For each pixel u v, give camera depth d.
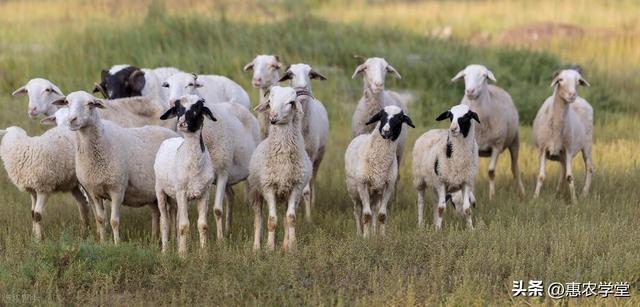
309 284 11.44
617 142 21.77
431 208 15.92
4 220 14.79
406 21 41.88
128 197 13.65
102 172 13.03
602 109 26.66
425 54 30.69
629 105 27.17
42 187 13.49
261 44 30.39
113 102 15.16
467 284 10.91
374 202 14.30
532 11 44.53
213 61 28.41
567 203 17.02
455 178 14.02
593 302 10.70
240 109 14.88
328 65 29.91
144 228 14.68
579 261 11.82
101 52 29.73
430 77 28.34
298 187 13.09
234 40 30.52
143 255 11.96
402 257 12.28
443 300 10.74
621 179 18.02
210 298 10.84
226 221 14.56
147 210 15.75
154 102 15.52
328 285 11.32
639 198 16.45
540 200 16.05
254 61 16.52
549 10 44.62
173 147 12.77
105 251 12.02
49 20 39.00
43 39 33.81
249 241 13.19
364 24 35.56
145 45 30.39
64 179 13.68
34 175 13.34
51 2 44.66
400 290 10.68
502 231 13.12
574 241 12.80
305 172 13.06
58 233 13.82
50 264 11.63
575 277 11.40
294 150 12.84
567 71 16.88
